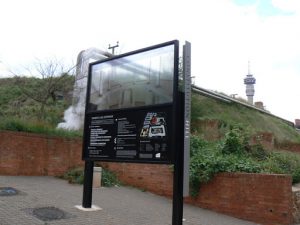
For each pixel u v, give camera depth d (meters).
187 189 7.75
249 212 10.88
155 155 8.06
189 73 8.16
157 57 8.55
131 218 9.10
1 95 25.98
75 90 21.00
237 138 14.16
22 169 13.05
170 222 9.14
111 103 9.32
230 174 11.44
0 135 12.61
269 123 29.28
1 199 9.25
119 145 8.84
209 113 23.84
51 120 20.19
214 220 10.27
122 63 9.31
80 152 14.63
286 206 10.30
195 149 13.49
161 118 8.10
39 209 8.70
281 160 14.24
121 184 14.04
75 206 9.53
